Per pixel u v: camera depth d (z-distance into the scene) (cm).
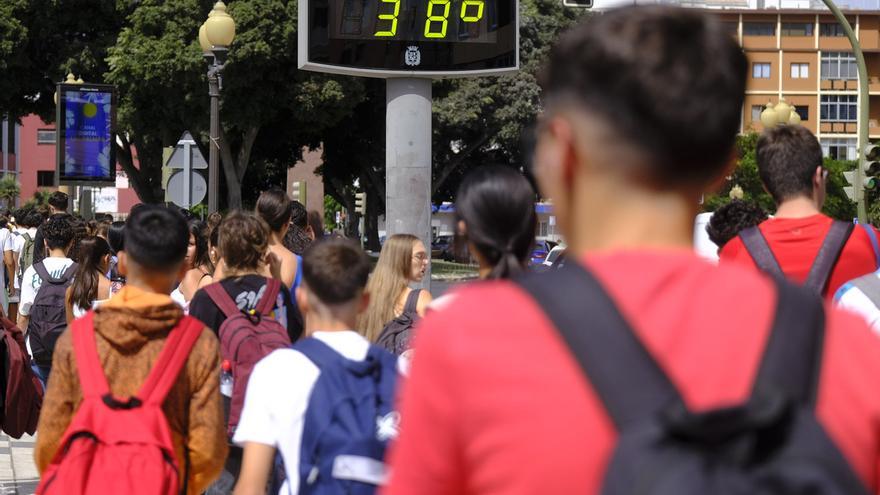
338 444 627
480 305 258
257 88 6272
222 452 718
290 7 6141
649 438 232
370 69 2552
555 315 250
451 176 9625
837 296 702
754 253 754
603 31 267
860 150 3484
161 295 716
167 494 662
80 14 6762
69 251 1677
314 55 2519
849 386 254
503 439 245
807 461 228
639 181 263
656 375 243
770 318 258
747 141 7262
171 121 6475
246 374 962
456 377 251
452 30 2581
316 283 671
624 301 253
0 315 1235
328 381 644
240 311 1002
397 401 645
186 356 705
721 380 248
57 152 3975
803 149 765
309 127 6938
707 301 257
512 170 648
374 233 9944
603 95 262
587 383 243
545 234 7781
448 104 8219
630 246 264
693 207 268
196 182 3142
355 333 677
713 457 227
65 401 704
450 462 253
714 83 259
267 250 1119
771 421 228
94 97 3997
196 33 6156
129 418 675
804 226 755
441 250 11844
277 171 8488
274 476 741
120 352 698
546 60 284
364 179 9412
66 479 656
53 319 1475
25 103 7331
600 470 238
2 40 6569
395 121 2673
